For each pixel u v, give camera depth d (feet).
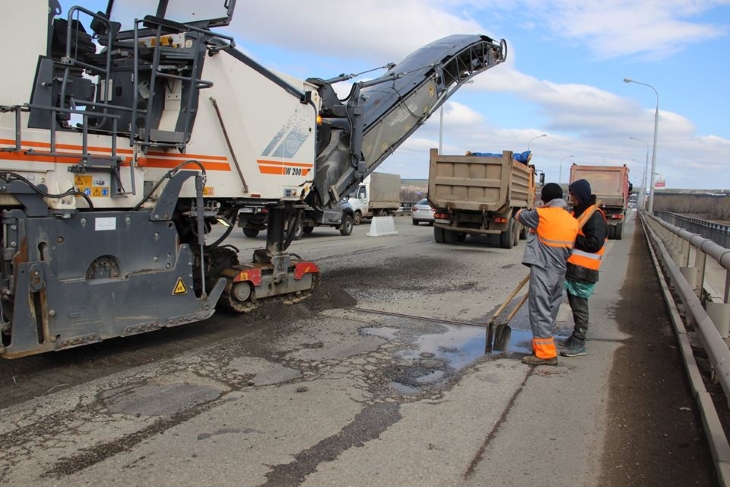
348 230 67.21
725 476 9.87
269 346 18.83
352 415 13.42
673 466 11.22
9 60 13.93
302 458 11.24
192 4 19.02
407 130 32.91
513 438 12.37
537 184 75.66
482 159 50.62
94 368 16.11
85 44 17.13
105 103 15.55
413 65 33.99
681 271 24.14
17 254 13.80
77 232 14.92
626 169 75.61
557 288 17.62
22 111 13.98
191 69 17.38
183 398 14.17
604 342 20.42
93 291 15.30
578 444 12.14
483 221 52.65
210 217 19.44
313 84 24.13
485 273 36.81
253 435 12.21
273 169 21.16
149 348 18.06
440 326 22.29
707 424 12.14
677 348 19.63
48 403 13.65
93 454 11.20
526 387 15.61
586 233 18.15
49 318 14.43
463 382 15.94
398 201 106.42
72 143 14.83
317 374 16.31
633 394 15.17
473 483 10.46
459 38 37.78
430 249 51.29
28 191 13.92
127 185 16.22
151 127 17.01
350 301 26.07
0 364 15.76
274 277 22.99
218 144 18.97
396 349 19.02
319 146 25.38
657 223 57.11
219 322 21.17
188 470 10.66
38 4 14.38
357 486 10.25
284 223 23.47
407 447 11.84
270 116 20.81
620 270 41.22
